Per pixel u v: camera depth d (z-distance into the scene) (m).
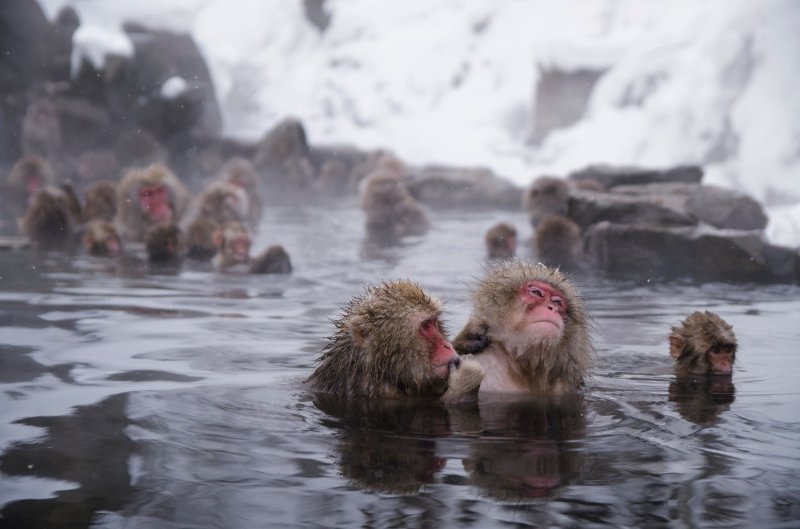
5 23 21.12
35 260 10.28
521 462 3.36
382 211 14.32
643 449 3.53
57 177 20.11
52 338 5.75
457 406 4.32
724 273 10.03
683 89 25.84
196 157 24.28
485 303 4.92
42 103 20.88
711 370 5.14
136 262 10.31
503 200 19.66
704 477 3.17
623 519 2.79
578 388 4.79
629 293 8.55
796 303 7.90
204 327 6.29
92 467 3.23
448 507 2.89
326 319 6.73
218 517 2.80
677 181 15.08
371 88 33.59
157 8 25.59
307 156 23.80
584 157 25.94
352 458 3.40
